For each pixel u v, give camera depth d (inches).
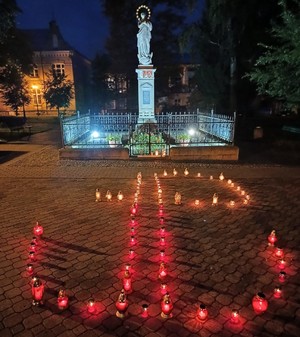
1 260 181.5
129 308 138.7
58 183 346.3
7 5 669.3
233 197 292.5
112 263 177.2
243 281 159.2
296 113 864.9
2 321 131.6
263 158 479.8
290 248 194.2
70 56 1649.9
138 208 263.7
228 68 1043.3
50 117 1488.7
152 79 608.1
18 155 522.3
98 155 467.2
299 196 294.7
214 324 129.1
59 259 181.9
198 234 213.8
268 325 128.5
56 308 139.3
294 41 466.3
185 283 157.5
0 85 1384.1
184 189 319.3
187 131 634.8
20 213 255.4
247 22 717.3
